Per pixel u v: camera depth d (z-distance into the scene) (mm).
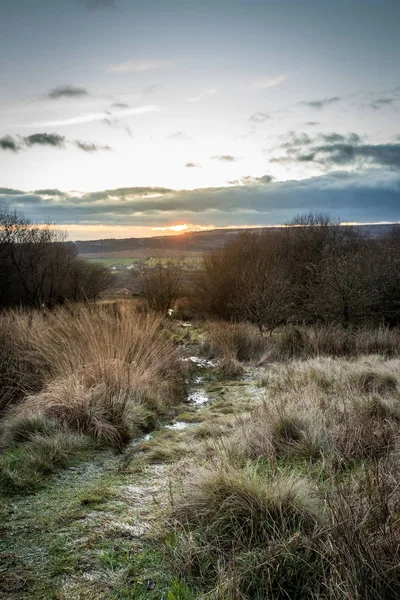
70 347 6273
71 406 4656
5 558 2453
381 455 3500
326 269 13086
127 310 8539
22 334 6824
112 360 5930
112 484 3385
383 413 4480
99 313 7863
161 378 6434
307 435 3861
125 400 4906
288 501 2613
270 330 11453
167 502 3057
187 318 17766
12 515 2914
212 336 9750
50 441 4004
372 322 11773
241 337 9484
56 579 2285
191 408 5590
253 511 2564
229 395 6160
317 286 13977
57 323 7309
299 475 3008
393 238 17797
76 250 25766
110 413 4691
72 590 2205
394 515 2385
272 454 3371
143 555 2471
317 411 4410
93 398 4840
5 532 2709
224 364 7727
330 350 8969
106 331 6723
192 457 3785
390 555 2068
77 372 5406
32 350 6414
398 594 1926
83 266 27062
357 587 1920
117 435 4391
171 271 17938
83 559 2445
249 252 17953
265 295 12812
